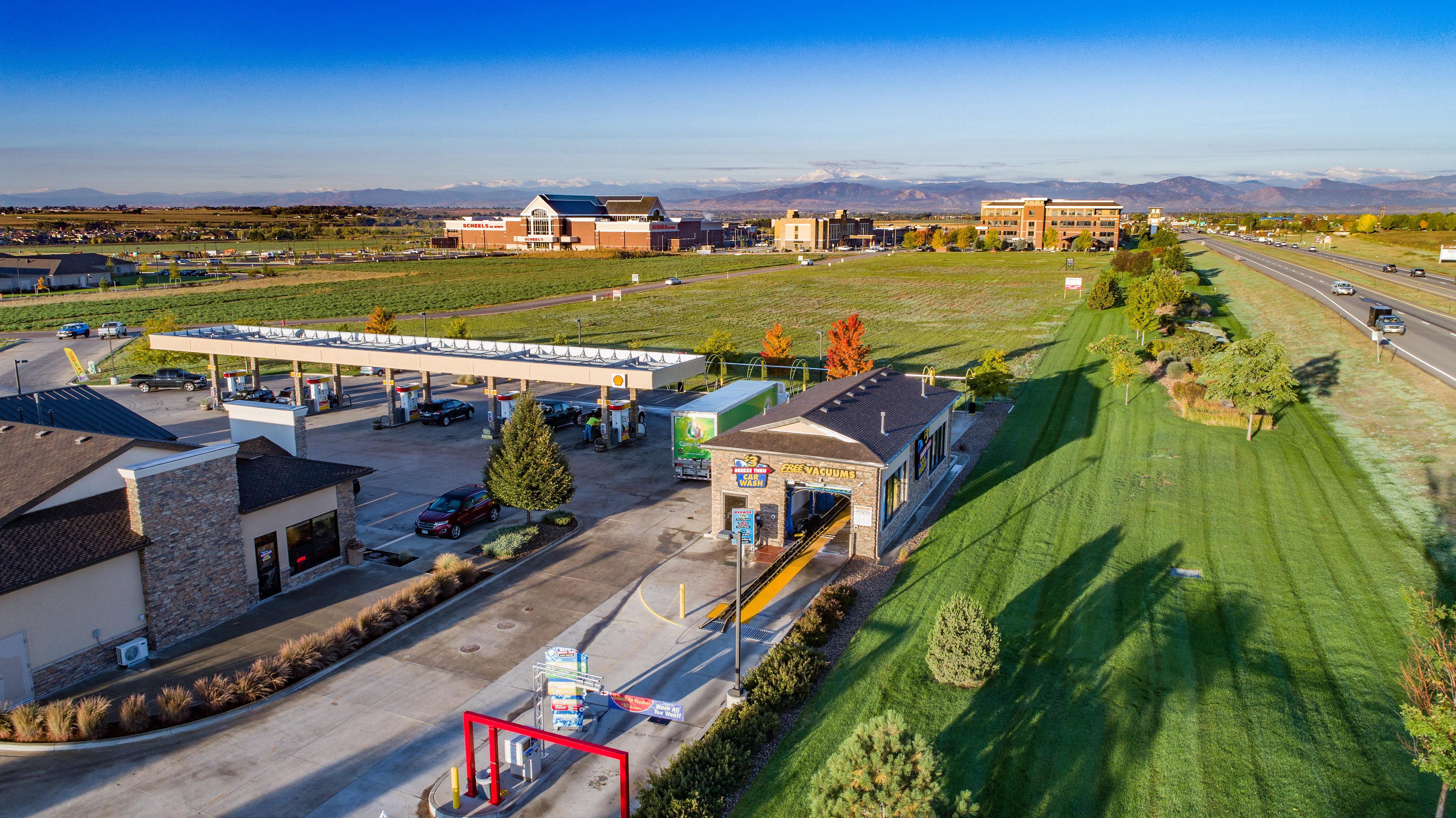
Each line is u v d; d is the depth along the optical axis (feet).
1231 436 142.92
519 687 69.51
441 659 74.23
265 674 68.54
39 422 105.70
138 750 60.54
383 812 53.78
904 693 67.15
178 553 76.69
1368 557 93.30
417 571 93.97
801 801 54.03
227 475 80.79
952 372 224.33
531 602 85.61
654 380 143.54
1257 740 61.00
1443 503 107.14
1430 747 47.67
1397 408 150.61
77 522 72.28
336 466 96.32
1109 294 328.90
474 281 493.36
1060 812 53.62
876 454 94.12
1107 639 76.13
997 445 144.05
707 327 317.83
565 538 103.91
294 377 172.76
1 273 430.61
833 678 69.92
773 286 467.52
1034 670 70.85
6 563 65.10
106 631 71.87
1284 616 80.23
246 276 528.22
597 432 150.00
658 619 81.71
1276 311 270.87
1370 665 71.20
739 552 64.80
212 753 60.23
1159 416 157.79
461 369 155.84
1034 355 240.94
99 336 279.69
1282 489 116.37
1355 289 304.71
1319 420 151.64
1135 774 57.26
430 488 123.44
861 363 181.16
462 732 63.26
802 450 97.35
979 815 53.26
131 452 79.61
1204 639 76.02
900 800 45.57
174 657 74.43
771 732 61.87
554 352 170.50
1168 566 91.86
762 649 75.56
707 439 126.00
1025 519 107.04
